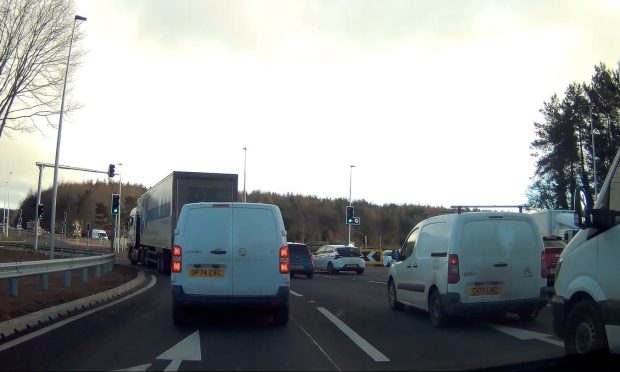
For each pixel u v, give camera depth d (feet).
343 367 23.00
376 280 79.20
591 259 22.94
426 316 38.93
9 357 24.47
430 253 35.81
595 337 22.44
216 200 73.72
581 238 23.80
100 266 71.61
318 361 24.14
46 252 127.03
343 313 40.37
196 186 73.26
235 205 32.76
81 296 47.73
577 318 23.49
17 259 98.84
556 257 50.65
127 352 25.68
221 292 31.83
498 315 37.60
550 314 39.60
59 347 26.71
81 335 29.99
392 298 42.47
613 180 22.67
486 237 33.47
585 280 23.03
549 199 181.47
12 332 30.71
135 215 113.60
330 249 103.19
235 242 32.24
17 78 97.35
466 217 33.63
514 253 33.65
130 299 48.21
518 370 22.41
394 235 332.80
